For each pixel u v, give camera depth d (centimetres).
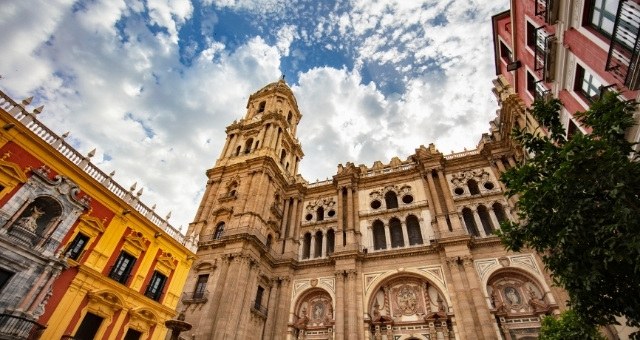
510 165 3538
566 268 1106
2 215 1641
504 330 2558
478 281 2794
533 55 2420
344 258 3359
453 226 3222
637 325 1025
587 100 1812
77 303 1842
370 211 3850
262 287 3372
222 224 3794
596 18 1559
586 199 959
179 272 2577
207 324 2741
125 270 2177
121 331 2027
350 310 2967
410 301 3014
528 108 2794
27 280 1662
